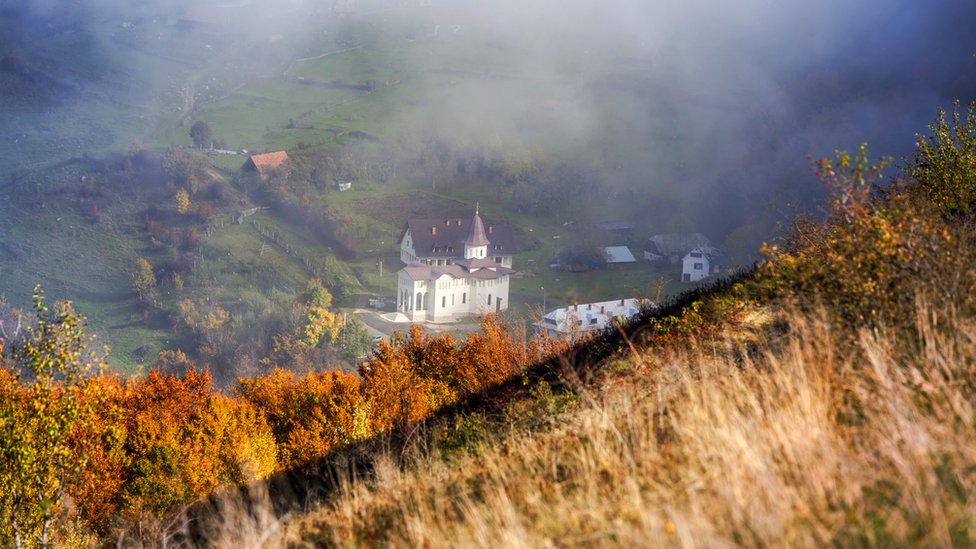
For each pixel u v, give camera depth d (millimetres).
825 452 4727
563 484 5871
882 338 6387
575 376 8867
